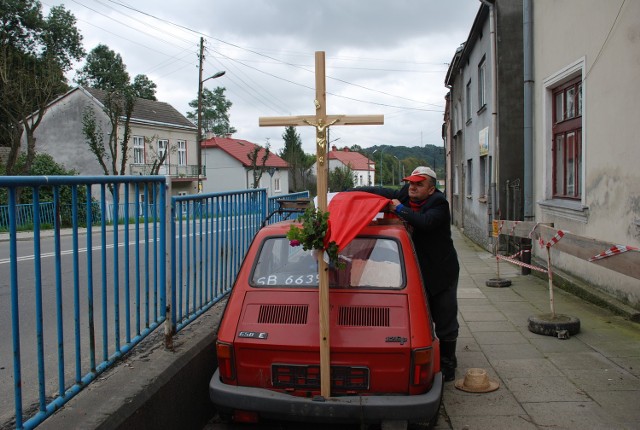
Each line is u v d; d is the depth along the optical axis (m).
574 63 8.62
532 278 10.12
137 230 4.02
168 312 4.23
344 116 3.72
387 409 3.48
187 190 44.84
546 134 10.14
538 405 4.46
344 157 92.44
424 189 4.85
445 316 5.01
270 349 3.72
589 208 8.14
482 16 14.58
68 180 3.08
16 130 25.52
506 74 13.19
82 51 46.22
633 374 5.03
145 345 4.29
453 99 24.86
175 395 3.78
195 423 4.18
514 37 13.12
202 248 5.29
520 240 11.07
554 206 9.48
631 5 6.80
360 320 3.76
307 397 3.64
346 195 4.25
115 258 3.72
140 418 3.23
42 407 2.86
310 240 3.49
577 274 8.83
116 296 3.74
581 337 6.19
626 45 6.95
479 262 12.84
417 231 4.94
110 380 3.48
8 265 10.07
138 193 4.03
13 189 2.61
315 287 4.02
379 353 3.62
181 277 4.72
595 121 7.91
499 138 13.31
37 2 40.75
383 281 4.01
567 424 4.11
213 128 82.81
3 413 3.74
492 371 5.28
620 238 7.22
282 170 60.28
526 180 10.87
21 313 6.66
